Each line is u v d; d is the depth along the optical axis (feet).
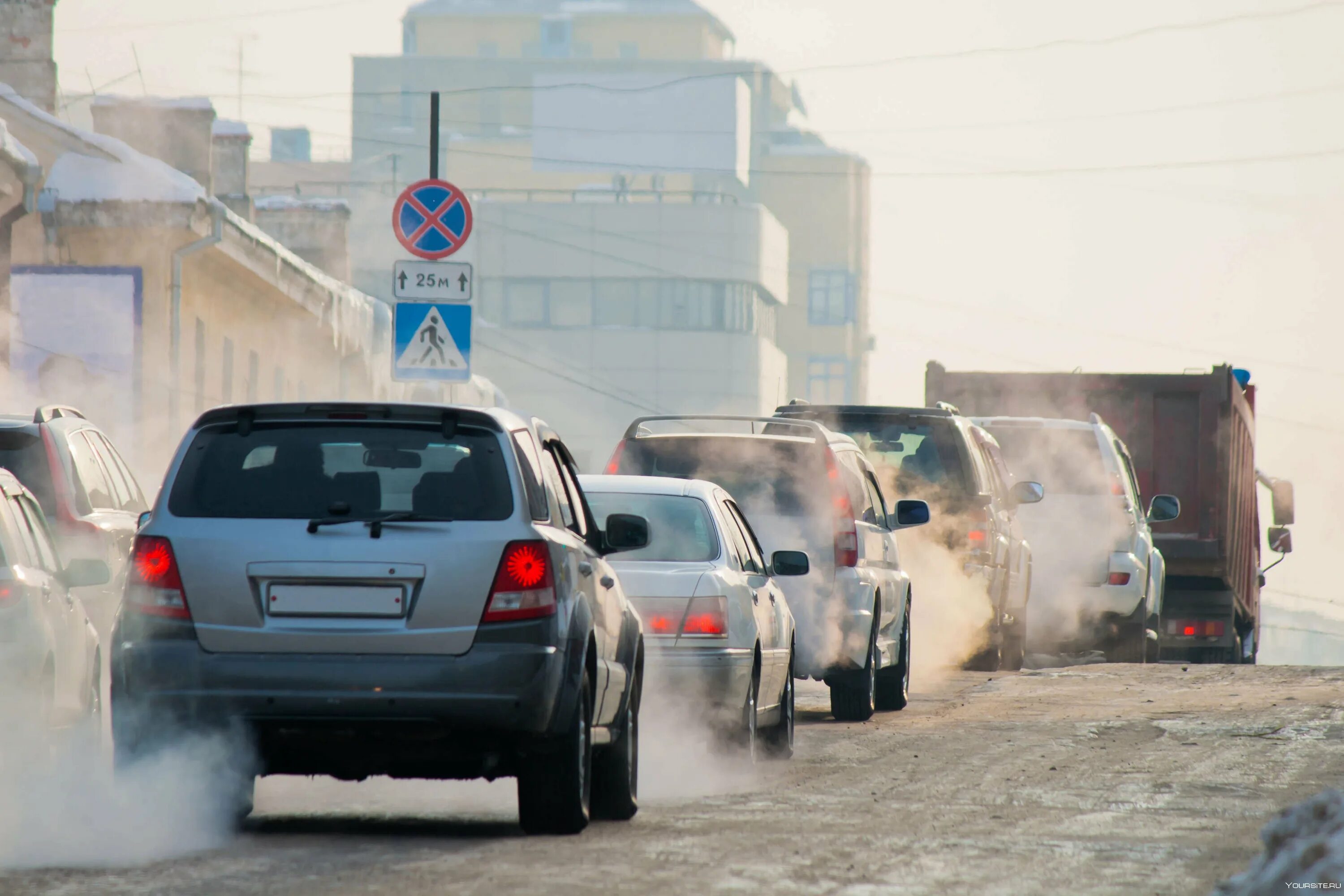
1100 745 164.86
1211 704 205.36
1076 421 296.51
